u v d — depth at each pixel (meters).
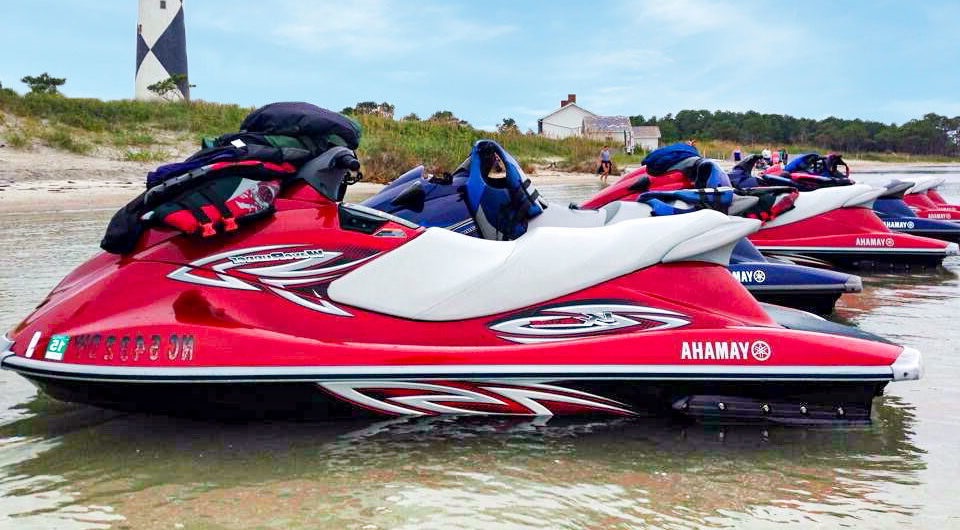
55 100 29.88
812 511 2.94
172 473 3.20
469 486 3.12
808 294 6.70
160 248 3.74
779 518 2.88
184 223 3.60
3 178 21.23
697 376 3.71
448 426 3.72
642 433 3.70
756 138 115.00
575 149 47.34
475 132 41.84
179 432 3.64
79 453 3.40
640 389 3.79
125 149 27.28
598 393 3.79
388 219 3.96
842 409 3.83
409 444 3.53
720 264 4.09
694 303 3.94
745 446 3.56
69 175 22.58
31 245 9.92
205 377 3.46
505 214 5.41
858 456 3.46
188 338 3.51
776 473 3.28
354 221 3.92
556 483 3.16
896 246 9.28
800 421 3.80
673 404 3.79
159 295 3.65
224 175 3.74
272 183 3.83
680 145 7.86
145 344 3.49
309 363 3.57
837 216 9.43
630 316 3.86
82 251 9.35
